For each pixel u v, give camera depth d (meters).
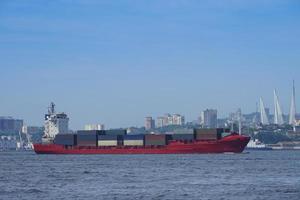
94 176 192.00
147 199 124.62
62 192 138.88
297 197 126.75
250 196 129.00
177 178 181.12
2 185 158.38
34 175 199.00
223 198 125.75
